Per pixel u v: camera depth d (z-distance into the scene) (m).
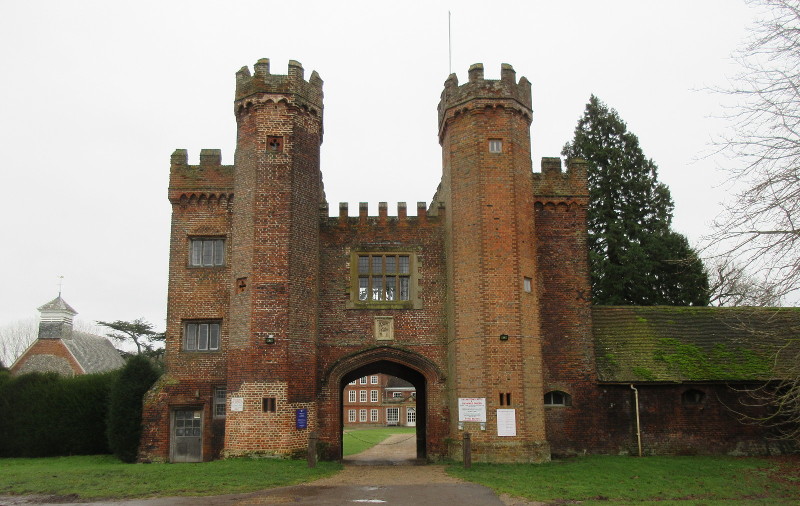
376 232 25.31
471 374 22.12
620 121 40.91
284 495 15.15
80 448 26.91
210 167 25.66
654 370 24.27
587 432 23.94
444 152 25.72
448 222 24.67
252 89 23.61
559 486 16.56
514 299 22.30
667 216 38.94
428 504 13.99
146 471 18.45
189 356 24.59
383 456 28.30
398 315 24.61
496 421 21.41
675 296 36.44
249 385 21.52
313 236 23.84
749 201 11.91
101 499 14.61
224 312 24.77
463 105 23.91
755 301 12.12
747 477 18.52
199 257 25.36
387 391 82.19
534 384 22.20
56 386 27.30
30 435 26.55
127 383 24.47
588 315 24.98
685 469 19.88
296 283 22.53
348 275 24.88
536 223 25.64
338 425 23.88
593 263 37.03
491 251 22.55
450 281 24.03
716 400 24.17
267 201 22.72
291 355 21.92
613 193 39.31
